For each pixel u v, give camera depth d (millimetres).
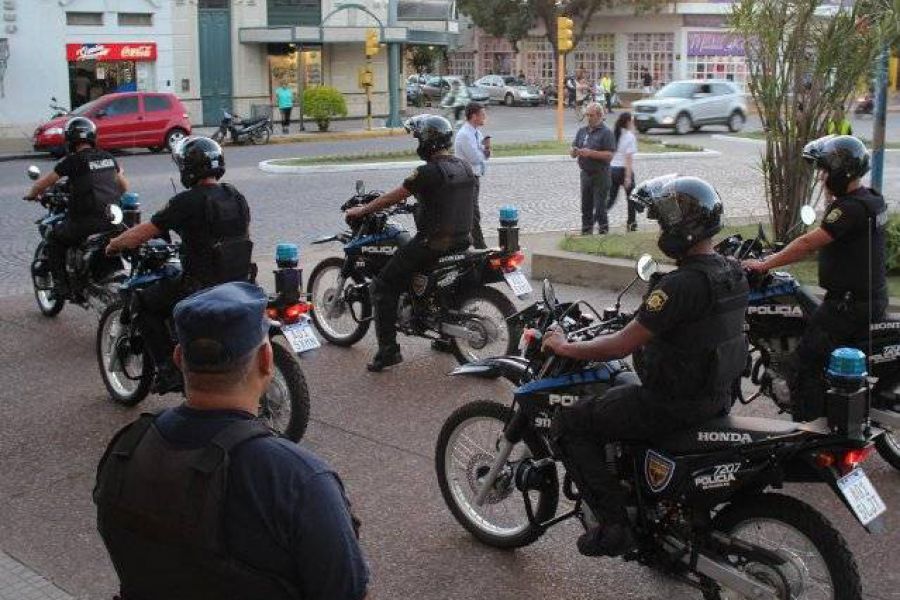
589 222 13773
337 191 19172
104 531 2504
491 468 5004
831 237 5789
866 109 39625
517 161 24031
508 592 4824
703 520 4227
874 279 5793
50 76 32375
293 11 39125
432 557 5164
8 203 17656
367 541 5336
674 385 4094
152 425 2514
